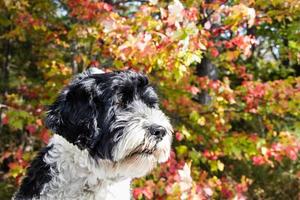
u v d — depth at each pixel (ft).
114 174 3.85
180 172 5.32
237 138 6.10
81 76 4.00
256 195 8.57
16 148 7.34
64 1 6.12
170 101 6.22
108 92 3.84
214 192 6.26
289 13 5.95
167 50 4.85
